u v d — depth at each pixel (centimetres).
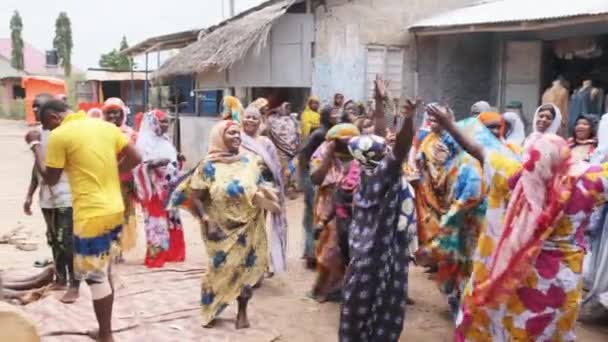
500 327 370
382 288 443
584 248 362
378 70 1371
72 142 450
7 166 1819
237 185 512
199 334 520
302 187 725
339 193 563
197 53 1359
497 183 375
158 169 705
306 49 1336
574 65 1279
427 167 546
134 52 2167
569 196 342
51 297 575
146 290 626
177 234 745
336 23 1338
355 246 443
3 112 4522
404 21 1377
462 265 522
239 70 1373
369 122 659
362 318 444
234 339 511
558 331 363
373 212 438
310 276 706
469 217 513
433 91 1405
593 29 1168
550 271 354
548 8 1145
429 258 544
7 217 1061
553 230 351
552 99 1161
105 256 462
